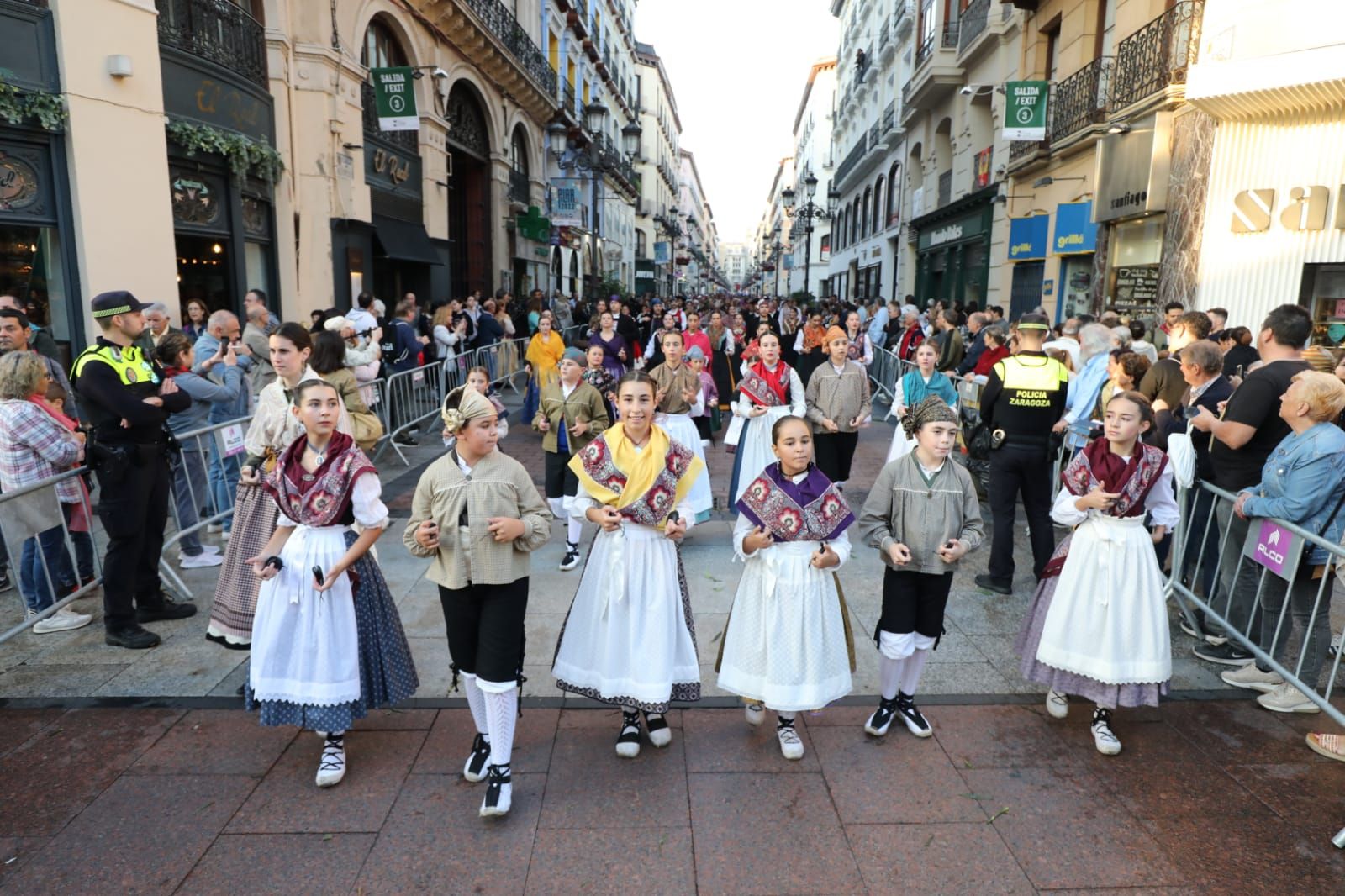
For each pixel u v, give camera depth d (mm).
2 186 7023
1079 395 5984
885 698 3486
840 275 38969
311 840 2814
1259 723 3652
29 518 4117
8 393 4332
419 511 3070
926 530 3295
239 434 6000
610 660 3250
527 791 3105
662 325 19562
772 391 6359
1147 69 10555
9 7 6914
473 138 20000
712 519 6742
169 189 8414
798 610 3182
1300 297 8945
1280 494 3656
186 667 4074
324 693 3049
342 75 12461
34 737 3430
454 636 3117
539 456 9258
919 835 2869
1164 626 3344
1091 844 2826
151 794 3055
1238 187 9344
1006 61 16203
